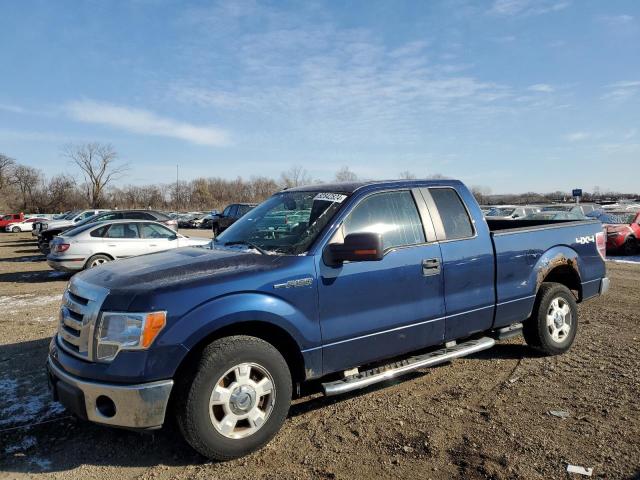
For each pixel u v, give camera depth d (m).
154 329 3.09
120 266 3.84
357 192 4.17
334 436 3.67
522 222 6.76
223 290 3.32
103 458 3.42
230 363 3.26
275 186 87.31
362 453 3.41
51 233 17.14
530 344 5.38
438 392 4.46
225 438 3.27
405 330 4.13
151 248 12.80
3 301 9.41
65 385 3.25
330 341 3.74
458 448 3.44
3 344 6.28
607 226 15.58
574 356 5.36
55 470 3.27
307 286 3.62
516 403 4.17
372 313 3.93
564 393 4.35
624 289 9.20
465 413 4.01
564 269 5.59
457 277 4.45
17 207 91.75
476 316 4.62
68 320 3.46
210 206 93.44
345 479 3.10
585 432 3.61
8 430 3.83
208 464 3.32
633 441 3.46
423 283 4.22
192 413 3.15
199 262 3.67
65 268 12.00
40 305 8.95
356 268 3.86
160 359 3.08
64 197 92.38
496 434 3.62
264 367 3.42
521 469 3.14
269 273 3.50
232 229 4.66
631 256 15.28
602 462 3.19
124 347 3.08
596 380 4.63
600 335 6.15
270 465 3.29
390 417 3.97
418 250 4.22
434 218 4.46
